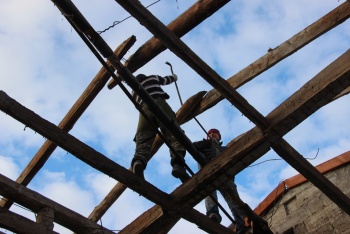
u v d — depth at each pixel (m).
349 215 6.89
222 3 6.04
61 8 4.87
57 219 6.12
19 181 7.29
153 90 6.62
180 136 5.84
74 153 5.43
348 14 6.24
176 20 6.22
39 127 5.24
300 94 5.57
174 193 6.05
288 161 6.11
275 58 6.82
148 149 6.17
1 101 5.06
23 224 5.59
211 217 6.79
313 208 7.86
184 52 5.11
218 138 7.92
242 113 5.55
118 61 5.30
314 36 6.54
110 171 5.59
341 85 5.40
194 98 7.50
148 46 6.61
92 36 5.05
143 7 4.91
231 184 6.94
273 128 5.59
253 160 5.80
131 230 6.38
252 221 6.46
